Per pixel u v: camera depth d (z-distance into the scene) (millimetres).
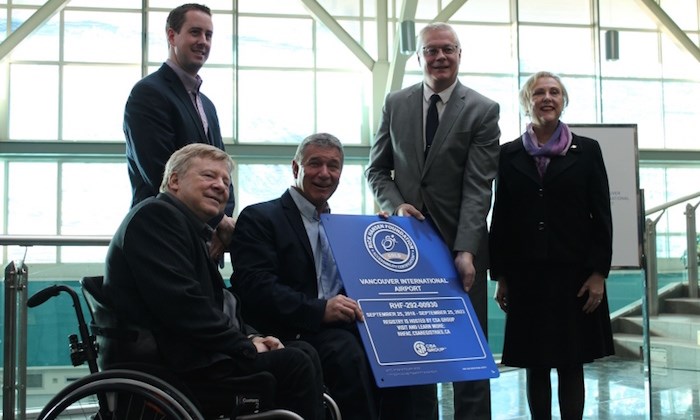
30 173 11820
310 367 2535
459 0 12461
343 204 12562
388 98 3678
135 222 2441
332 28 12398
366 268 3127
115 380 2275
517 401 5047
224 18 12414
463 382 3555
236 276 3039
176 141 3184
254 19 12477
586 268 3402
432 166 3449
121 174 11961
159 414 2307
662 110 13156
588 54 13078
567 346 3346
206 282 2572
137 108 3121
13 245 3520
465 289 3240
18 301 3402
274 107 12484
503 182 3525
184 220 2533
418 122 3537
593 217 3428
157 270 2389
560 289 3391
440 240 3381
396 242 3254
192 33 3279
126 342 2389
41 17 11781
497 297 3666
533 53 12906
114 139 12055
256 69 12453
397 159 3568
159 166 3070
